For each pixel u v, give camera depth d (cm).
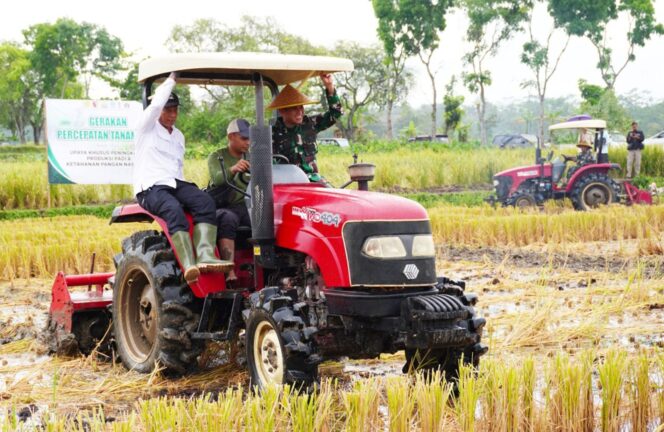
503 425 530
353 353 666
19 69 9650
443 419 527
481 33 5566
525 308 1036
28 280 1395
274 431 511
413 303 614
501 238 1795
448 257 1593
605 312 975
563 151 3481
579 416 540
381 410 595
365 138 7588
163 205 704
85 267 1456
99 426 514
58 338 826
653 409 561
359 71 7525
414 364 669
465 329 620
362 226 621
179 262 712
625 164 3347
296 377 600
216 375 739
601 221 1816
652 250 1555
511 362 621
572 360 701
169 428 491
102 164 2620
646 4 5703
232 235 714
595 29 5412
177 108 736
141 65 743
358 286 619
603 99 5650
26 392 688
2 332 954
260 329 641
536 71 5525
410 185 3306
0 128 11950
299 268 677
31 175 2931
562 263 1470
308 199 662
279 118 769
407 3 6012
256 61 677
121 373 768
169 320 711
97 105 2597
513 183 2345
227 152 743
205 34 6397
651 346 825
